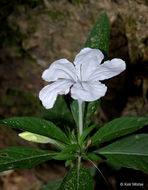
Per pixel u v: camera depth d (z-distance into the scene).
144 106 0.28
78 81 0.20
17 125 0.20
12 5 0.30
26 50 0.31
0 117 0.32
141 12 0.25
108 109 0.29
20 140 0.33
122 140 0.22
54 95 0.19
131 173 0.29
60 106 0.25
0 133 0.33
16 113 0.32
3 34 0.31
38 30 0.30
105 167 0.27
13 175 0.33
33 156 0.21
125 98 0.28
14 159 0.21
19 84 0.32
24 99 0.32
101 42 0.23
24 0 0.29
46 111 0.25
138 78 0.27
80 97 0.18
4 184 0.33
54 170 0.33
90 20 0.27
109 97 0.28
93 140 0.21
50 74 0.21
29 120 0.21
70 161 0.21
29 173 0.33
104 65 0.20
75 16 0.28
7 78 0.32
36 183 0.33
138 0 0.25
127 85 0.28
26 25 0.30
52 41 0.29
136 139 0.22
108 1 0.26
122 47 0.27
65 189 0.20
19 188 0.33
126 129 0.21
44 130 0.21
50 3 0.28
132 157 0.22
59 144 0.21
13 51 0.31
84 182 0.20
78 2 0.27
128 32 0.26
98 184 0.30
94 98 0.18
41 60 0.30
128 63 0.27
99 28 0.23
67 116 0.25
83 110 0.22
